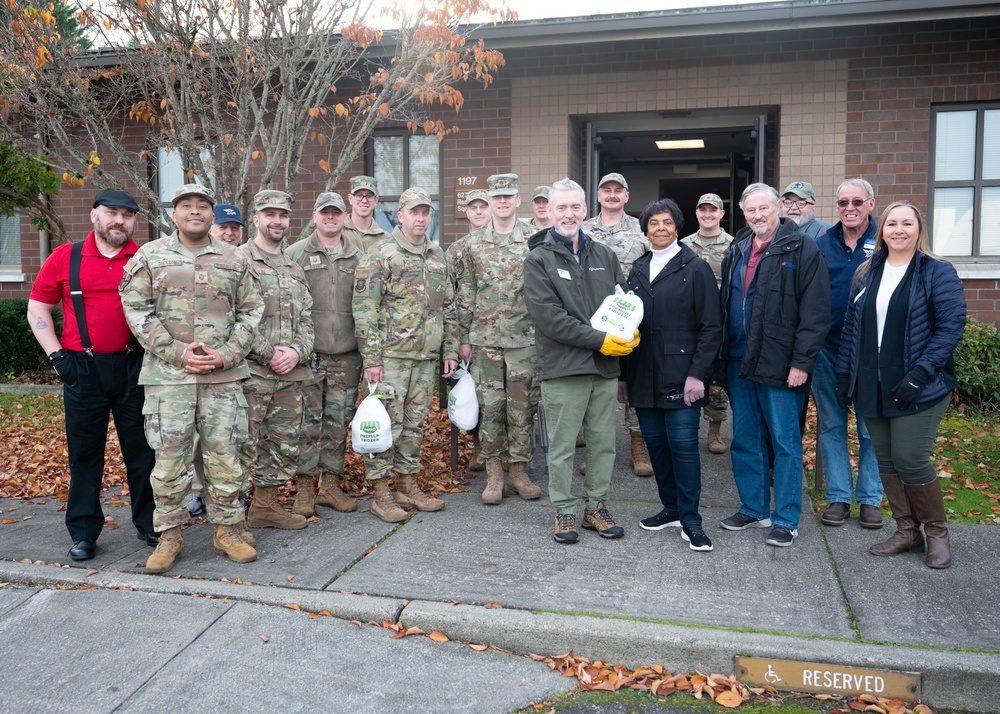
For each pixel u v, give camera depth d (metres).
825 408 4.94
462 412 5.65
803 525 4.89
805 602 3.80
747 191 4.51
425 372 5.32
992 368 7.78
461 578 4.16
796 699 3.29
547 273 4.53
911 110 9.05
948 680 3.21
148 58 6.76
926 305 4.13
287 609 3.90
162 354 4.25
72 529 4.54
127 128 10.44
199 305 4.34
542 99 9.91
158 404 4.28
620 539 4.70
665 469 4.77
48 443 7.57
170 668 3.43
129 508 5.61
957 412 7.89
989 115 9.02
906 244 4.14
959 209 9.22
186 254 4.37
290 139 6.96
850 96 9.18
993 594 3.86
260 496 5.05
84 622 3.81
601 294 4.57
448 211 10.24
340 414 5.41
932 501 4.22
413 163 10.41
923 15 8.12
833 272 4.96
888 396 4.19
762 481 4.75
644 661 3.50
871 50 9.09
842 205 4.85
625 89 9.70
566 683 3.40
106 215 4.40
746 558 4.36
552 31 8.76
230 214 5.19
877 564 4.25
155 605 3.96
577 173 10.38
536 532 4.85
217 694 3.26
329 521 5.18
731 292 4.68
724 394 6.42
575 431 4.61
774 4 8.30
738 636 3.46
